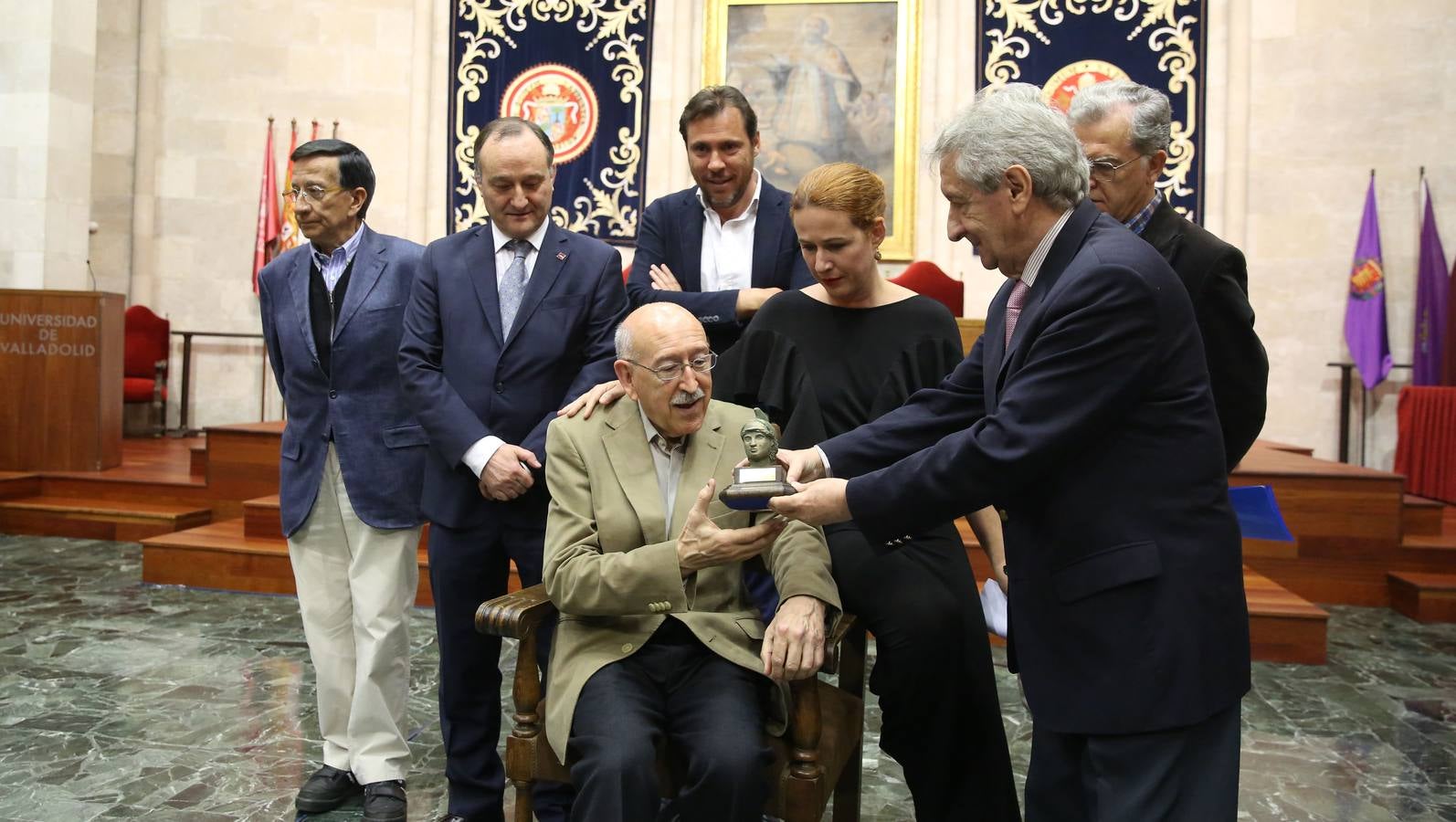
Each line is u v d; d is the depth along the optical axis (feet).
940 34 27.40
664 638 7.23
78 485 22.17
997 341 6.18
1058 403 5.31
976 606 7.66
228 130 29.91
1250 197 26.35
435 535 8.63
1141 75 26.55
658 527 7.26
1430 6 25.07
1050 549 5.55
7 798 9.38
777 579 7.14
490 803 8.58
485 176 8.52
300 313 9.09
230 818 9.05
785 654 6.50
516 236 8.72
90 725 11.20
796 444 7.97
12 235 26.18
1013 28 27.02
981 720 7.45
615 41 28.43
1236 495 7.11
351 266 9.14
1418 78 25.20
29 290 22.65
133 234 29.94
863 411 8.14
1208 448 5.42
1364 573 17.67
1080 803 5.80
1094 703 5.35
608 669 6.93
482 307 8.66
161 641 14.30
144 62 29.76
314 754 10.53
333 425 8.96
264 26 29.68
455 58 28.91
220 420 30.40
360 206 9.18
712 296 9.52
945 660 7.30
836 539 7.66
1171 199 26.61
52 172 26.23
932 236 27.43
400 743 9.00
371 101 29.53
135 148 29.91
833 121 27.84
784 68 27.99
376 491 8.87
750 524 7.30
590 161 28.50
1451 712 12.37
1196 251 6.98
